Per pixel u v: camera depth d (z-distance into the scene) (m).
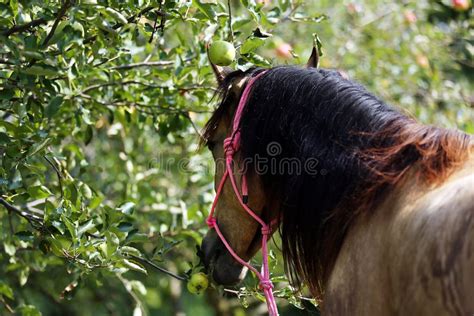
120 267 4.88
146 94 6.25
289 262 4.34
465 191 3.34
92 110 6.32
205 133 4.63
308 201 4.10
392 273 3.53
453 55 9.31
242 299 5.29
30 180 5.86
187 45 6.18
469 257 3.16
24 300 8.27
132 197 7.14
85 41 4.98
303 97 4.18
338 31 9.11
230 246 4.66
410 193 3.67
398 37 9.19
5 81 5.00
